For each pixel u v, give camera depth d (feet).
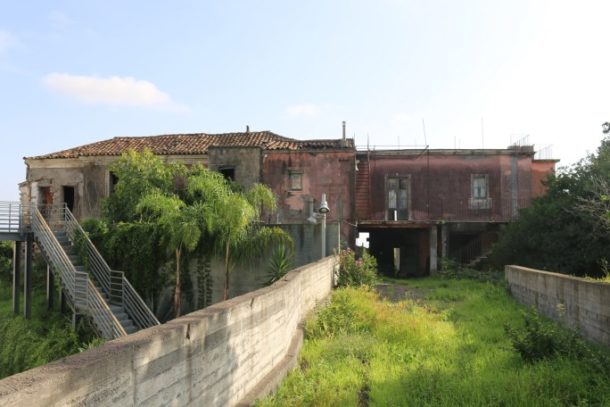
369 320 34.27
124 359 10.68
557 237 60.59
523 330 29.96
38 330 61.41
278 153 80.38
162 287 59.98
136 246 60.34
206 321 14.88
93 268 59.67
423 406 18.93
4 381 8.31
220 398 15.93
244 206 56.95
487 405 18.70
